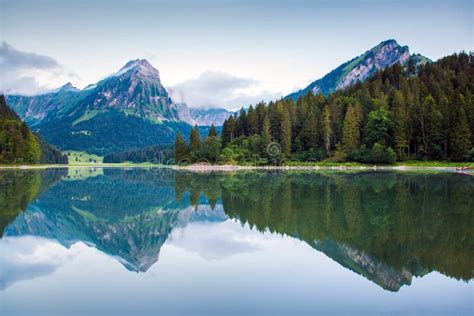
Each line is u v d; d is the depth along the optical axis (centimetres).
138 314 1605
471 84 16312
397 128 13062
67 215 3994
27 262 2334
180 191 6231
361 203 4381
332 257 2381
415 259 2323
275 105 17588
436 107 13300
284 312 1630
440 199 4616
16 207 4453
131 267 2238
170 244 2772
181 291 1859
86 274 2116
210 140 16250
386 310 1650
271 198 4941
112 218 3841
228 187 6600
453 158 12356
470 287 1897
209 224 3481
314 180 7638
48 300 1752
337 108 15638
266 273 2111
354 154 13375
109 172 14800
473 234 2884
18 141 16812
